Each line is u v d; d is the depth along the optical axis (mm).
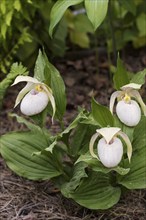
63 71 1573
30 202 1062
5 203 1060
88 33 1708
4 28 1304
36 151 1049
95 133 960
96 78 1525
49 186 1105
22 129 1298
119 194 1001
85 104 1403
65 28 1479
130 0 1384
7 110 1384
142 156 1016
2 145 1040
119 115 949
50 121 1319
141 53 1655
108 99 1417
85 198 988
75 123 966
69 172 1062
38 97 958
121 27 1547
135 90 950
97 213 1030
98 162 950
